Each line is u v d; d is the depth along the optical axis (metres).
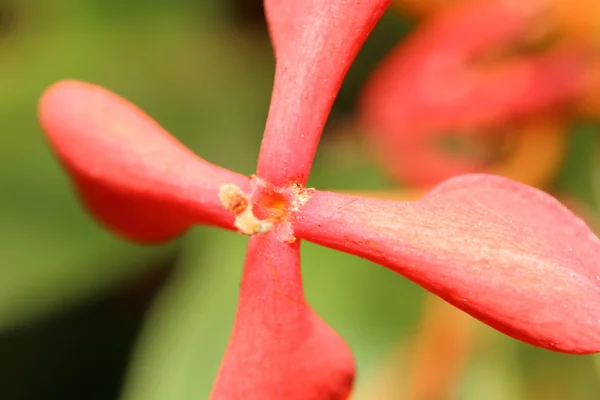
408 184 0.09
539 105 0.09
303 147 0.07
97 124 0.07
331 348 0.07
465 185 0.06
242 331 0.07
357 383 0.09
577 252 0.06
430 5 0.09
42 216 0.09
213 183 0.07
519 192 0.06
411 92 0.09
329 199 0.06
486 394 0.09
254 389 0.07
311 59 0.07
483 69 0.09
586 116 0.09
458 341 0.09
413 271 0.06
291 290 0.06
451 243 0.06
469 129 0.09
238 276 0.09
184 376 0.09
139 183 0.07
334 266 0.09
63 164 0.07
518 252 0.06
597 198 0.09
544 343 0.06
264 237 0.06
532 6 0.09
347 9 0.07
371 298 0.09
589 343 0.06
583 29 0.09
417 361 0.09
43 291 0.09
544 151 0.09
